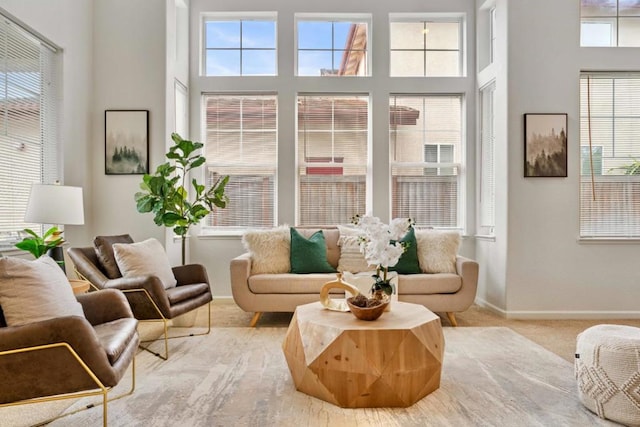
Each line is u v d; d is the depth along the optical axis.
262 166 4.89
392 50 4.95
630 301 4.05
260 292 3.71
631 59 4.11
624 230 4.11
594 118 4.13
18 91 3.15
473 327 3.72
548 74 4.08
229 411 2.11
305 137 4.90
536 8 4.09
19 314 1.83
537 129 4.05
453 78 4.86
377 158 4.84
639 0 4.24
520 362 2.83
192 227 4.79
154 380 2.52
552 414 2.09
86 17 4.09
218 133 4.89
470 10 4.85
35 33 3.32
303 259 3.95
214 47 4.97
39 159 3.43
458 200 4.94
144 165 4.20
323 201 4.91
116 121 4.21
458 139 4.94
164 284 3.29
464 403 2.20
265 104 4.90
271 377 2.57
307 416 2.06
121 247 3.22
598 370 2.04
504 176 4.10
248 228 4.88
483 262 4.59
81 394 1.79
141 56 4.24
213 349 3.13
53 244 2.94
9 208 3.04
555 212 4.05
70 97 3.80
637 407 1.92
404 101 4.92
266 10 4.82
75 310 2.06
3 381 1.70
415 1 4.82
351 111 4.91
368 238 2.68
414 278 3.69
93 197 4.19
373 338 2.15
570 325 3.79
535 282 4.05
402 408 2.14
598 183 4.12
